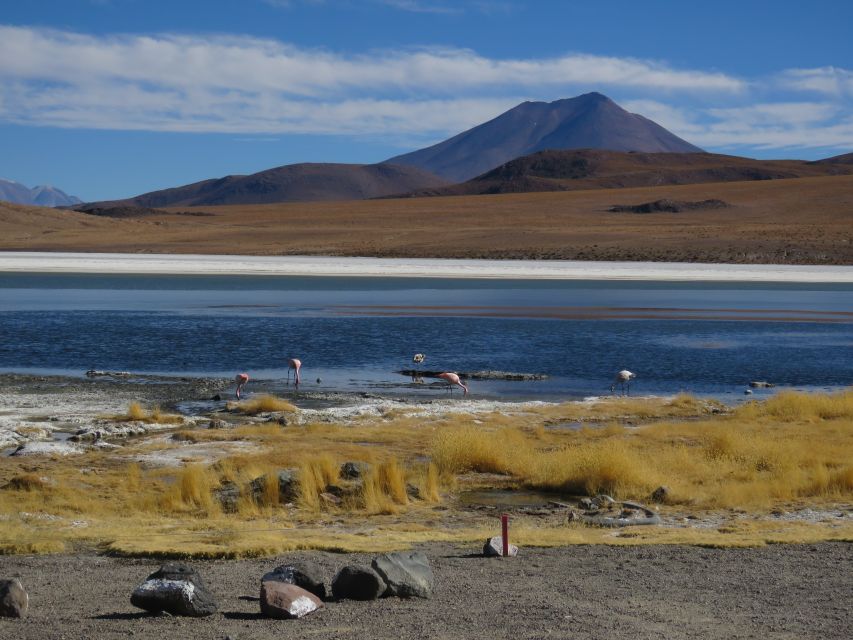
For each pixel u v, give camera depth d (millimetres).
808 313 55344
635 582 10539
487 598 9672
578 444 21078
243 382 28281
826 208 166125
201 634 8109
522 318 51500
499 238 121750
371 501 16047
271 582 9086
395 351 38938
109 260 93875
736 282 79000
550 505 16391
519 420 24859
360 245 118125
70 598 9680
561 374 33594
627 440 21641
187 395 28594
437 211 182125
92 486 16938
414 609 9148
